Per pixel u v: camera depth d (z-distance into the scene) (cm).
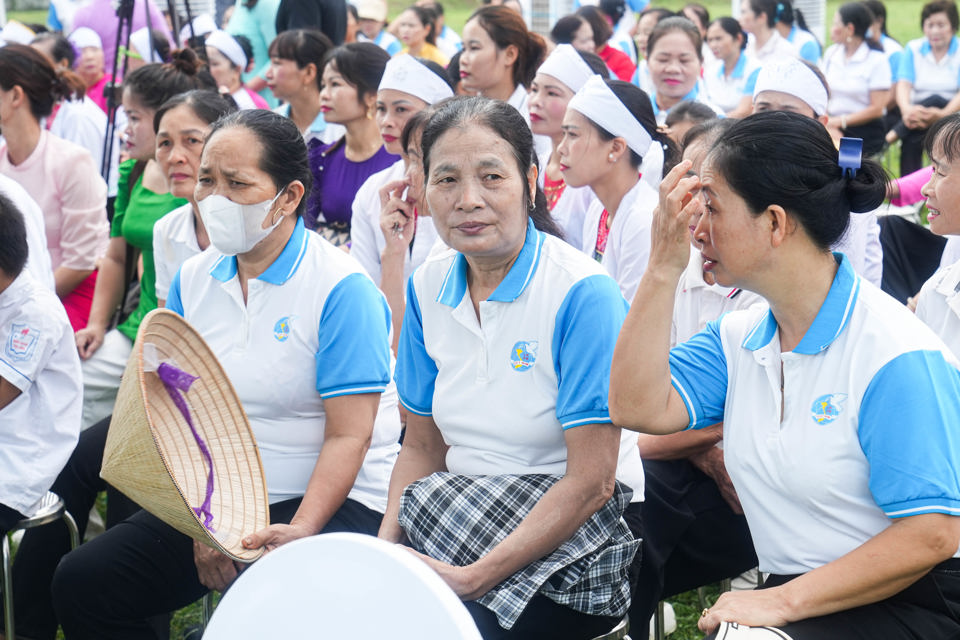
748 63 818
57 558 337
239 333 277
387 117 425
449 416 244
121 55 788
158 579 273
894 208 486
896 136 875
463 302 240
